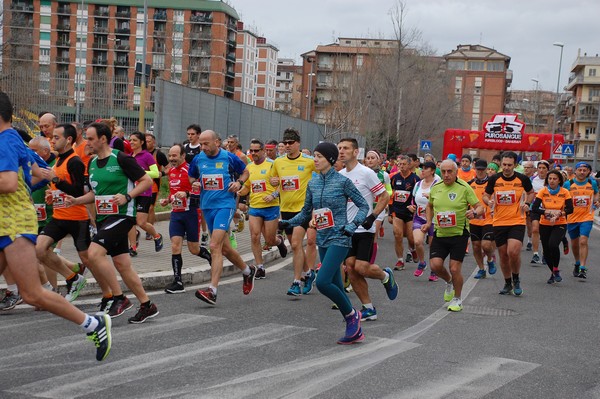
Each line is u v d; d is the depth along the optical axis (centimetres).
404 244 1725
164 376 551
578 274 1292
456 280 905
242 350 644
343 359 623
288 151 1038
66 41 9725
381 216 1205
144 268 1054
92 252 734
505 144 3284
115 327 724
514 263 1050
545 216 1216
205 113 2312
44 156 825
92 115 3616
